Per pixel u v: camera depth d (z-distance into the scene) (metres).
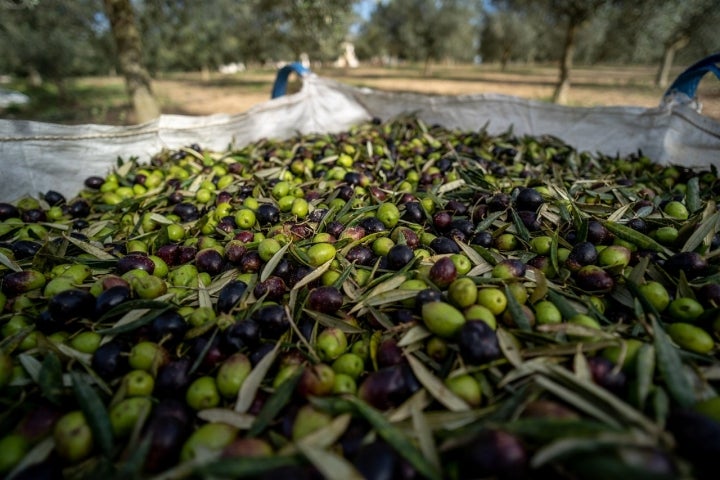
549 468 1.50
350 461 1.76
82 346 2.27
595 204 3.64
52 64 21.12
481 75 42.53
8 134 4.40
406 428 1.82
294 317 2.55
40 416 1.92
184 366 2.18
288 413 1.96
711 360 2.08
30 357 2.21
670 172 4.87
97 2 19.25
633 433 1.45
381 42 58.03
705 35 23.83
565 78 18.45
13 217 3.99
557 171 4.60
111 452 1.81
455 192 4.18
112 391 2.13
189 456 1.79
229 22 40.88
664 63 27.41
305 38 20.45
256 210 3.87
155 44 35.19
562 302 2.47
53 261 3.09
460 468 1.60
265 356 2.25
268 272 2.85
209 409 2.03
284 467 1.54
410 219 3.56
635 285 2.48
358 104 7.89
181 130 5.84
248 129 6.60
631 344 2.06
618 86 27.89
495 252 3.09
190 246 3.46
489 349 1.99
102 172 5.19
